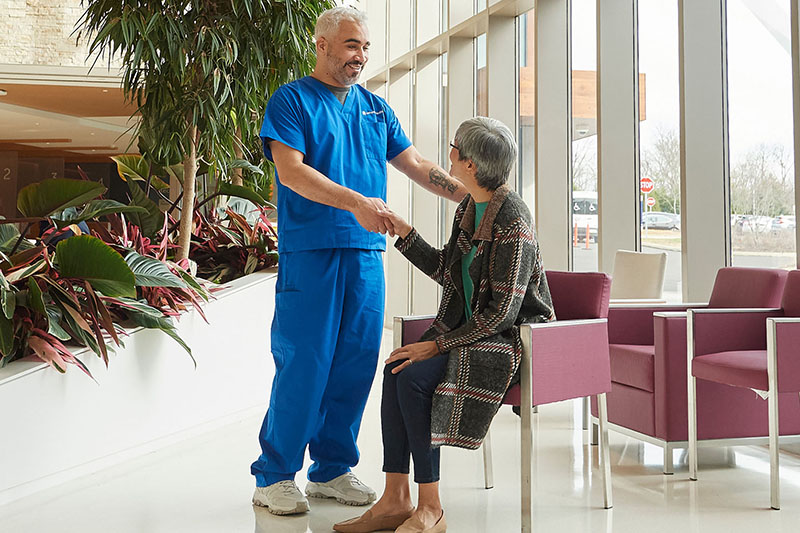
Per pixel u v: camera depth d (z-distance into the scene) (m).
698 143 4.62
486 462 2.97
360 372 2.74
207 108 4.28
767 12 4.30
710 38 4.65
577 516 2.59
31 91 8.66
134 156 5.05
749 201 4.47
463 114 7.98
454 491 2.92
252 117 4.98
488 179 2.40
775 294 3.34
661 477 3.11
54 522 2.54
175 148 4.43
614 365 3.48
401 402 2.34
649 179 5.36
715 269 4.62
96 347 3.08
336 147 2.66
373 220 2.51
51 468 2.99
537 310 2.45
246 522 2.53
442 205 8.95
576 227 6.18
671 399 3.15
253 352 4.34
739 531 2.43
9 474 2.81
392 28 9.83
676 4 5.05
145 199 4.68
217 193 5.25
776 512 2.62
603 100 5.43
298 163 2.54
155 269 3.57
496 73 7.14
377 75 9.95
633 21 5.47
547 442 3.73
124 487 2.96
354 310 2.68
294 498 2.62
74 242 3.08
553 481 3.04
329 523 2.52
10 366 2.94
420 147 8.81
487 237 2.38
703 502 2.75
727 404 3.18
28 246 3.60
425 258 2.57
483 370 2.29
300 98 2.63
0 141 13.16
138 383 3.46
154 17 4.06
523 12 7.04
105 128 11.46
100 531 2.45
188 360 3.81
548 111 6.21
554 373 2.38
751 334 3.21
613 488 2.95
